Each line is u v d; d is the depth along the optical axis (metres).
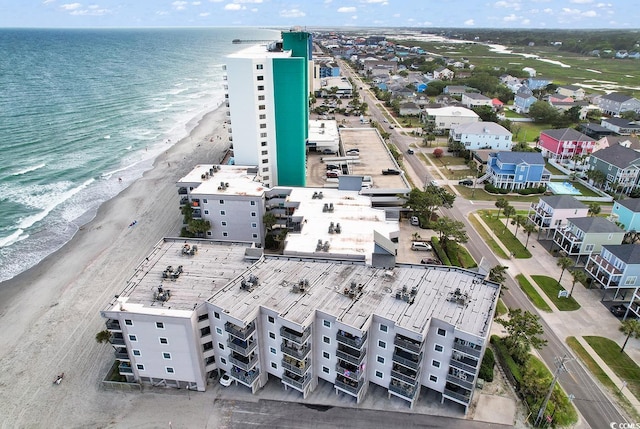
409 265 64.44
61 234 106.94
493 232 102.88
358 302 56.62
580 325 72.31
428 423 55.75
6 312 78.50
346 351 55.16
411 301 56.31
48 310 78.69
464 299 56.09
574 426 55.09
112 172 145.62
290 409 57.81
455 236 90.06
